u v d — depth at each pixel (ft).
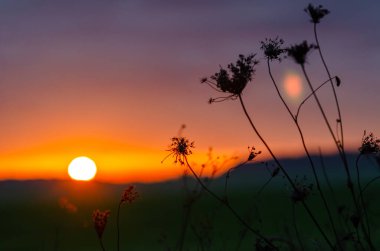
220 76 11.85
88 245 46.01
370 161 11.16
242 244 27.17
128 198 11.98
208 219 17.83
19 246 35.47
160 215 49.03
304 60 10.87
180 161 12.09
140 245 45.16
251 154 12.12
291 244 12.90
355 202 11.10
